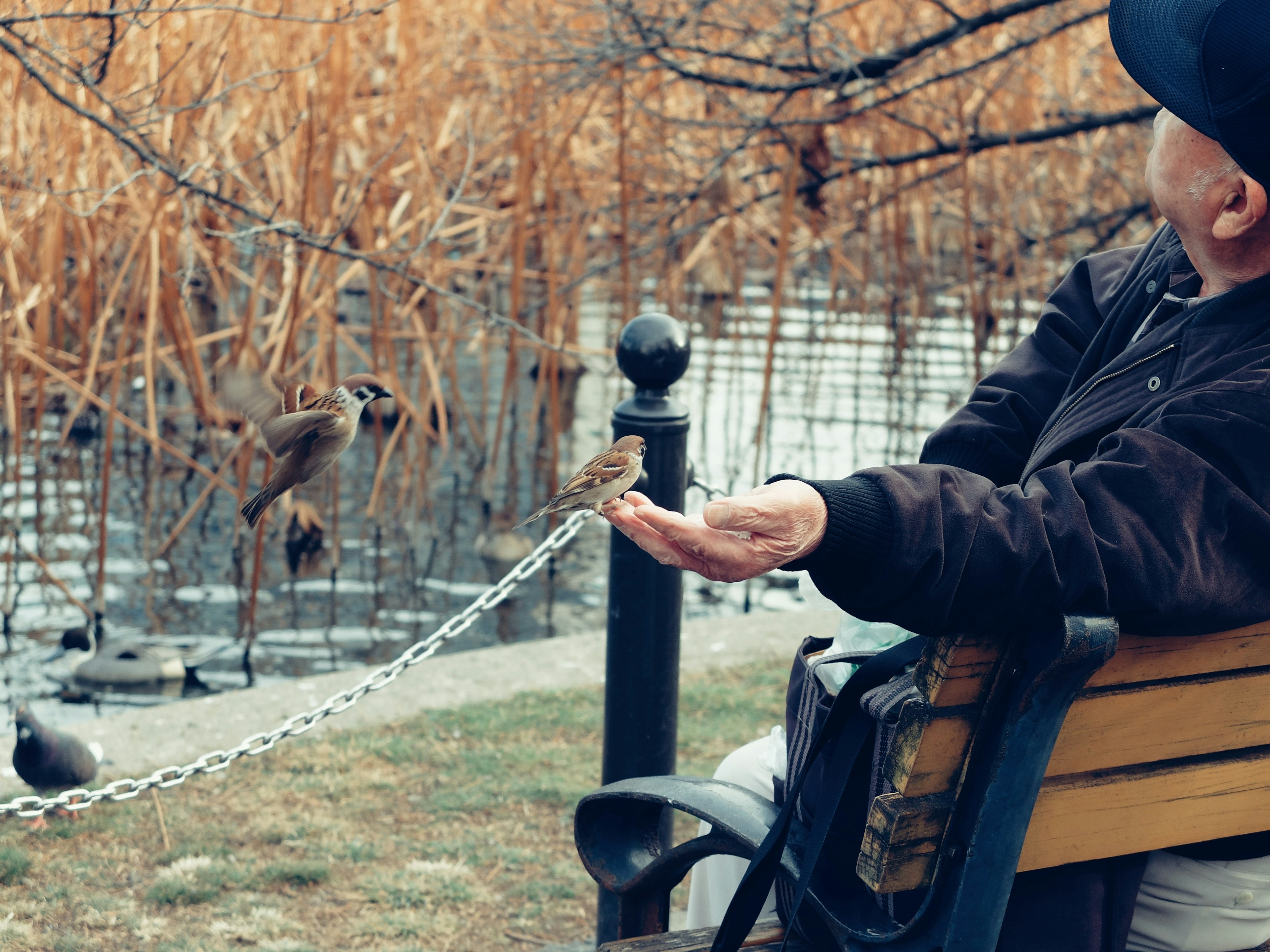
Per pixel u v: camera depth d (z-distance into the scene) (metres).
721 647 5.23
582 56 6.41
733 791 2.09
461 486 8.60
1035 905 1.76
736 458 8.92
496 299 11.66
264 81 6.90
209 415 8.08
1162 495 1.54
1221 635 1.68
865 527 1.47
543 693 4.73
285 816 3.77
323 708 3.05
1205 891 1.89
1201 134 1.68
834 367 10.99
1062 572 1.50
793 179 6.85
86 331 7.77
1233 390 1.60
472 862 3.58
